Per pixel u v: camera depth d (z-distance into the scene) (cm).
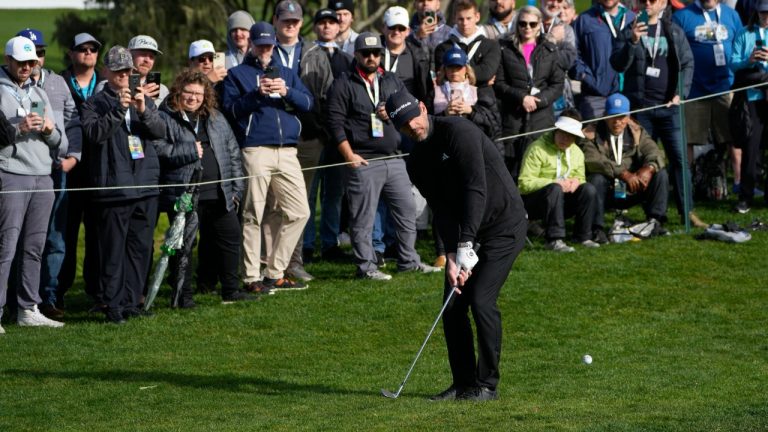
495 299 2336
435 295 3447
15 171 3106
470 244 2220
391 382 2633
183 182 3356
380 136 3606
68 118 3322
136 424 2231
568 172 3884
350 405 2338
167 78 8819
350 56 3844
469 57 3844
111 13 7862
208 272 3625
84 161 3288
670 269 3675
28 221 3184
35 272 3238
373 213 3659
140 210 3300
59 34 8112
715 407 2264
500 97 3953
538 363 2805
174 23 7731
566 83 4262
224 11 7838
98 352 2953
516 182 3978
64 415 2358
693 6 4431
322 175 3962
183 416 2300
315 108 3772
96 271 3456
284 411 2302
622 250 3869
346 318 3256
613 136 3956
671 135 4094
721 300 3400
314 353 2942
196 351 2964
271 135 3506
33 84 3200
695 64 4412
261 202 3516
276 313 3316
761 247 3888
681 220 4178
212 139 3381
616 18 4281
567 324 3184
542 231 4034
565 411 2219
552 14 4178
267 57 3541
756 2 4241
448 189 2291
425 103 3766
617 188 3978
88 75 3453
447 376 2691
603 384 2564
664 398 2406
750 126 4244
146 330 3167
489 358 2355
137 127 3250
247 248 3544
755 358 2847
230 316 3297
